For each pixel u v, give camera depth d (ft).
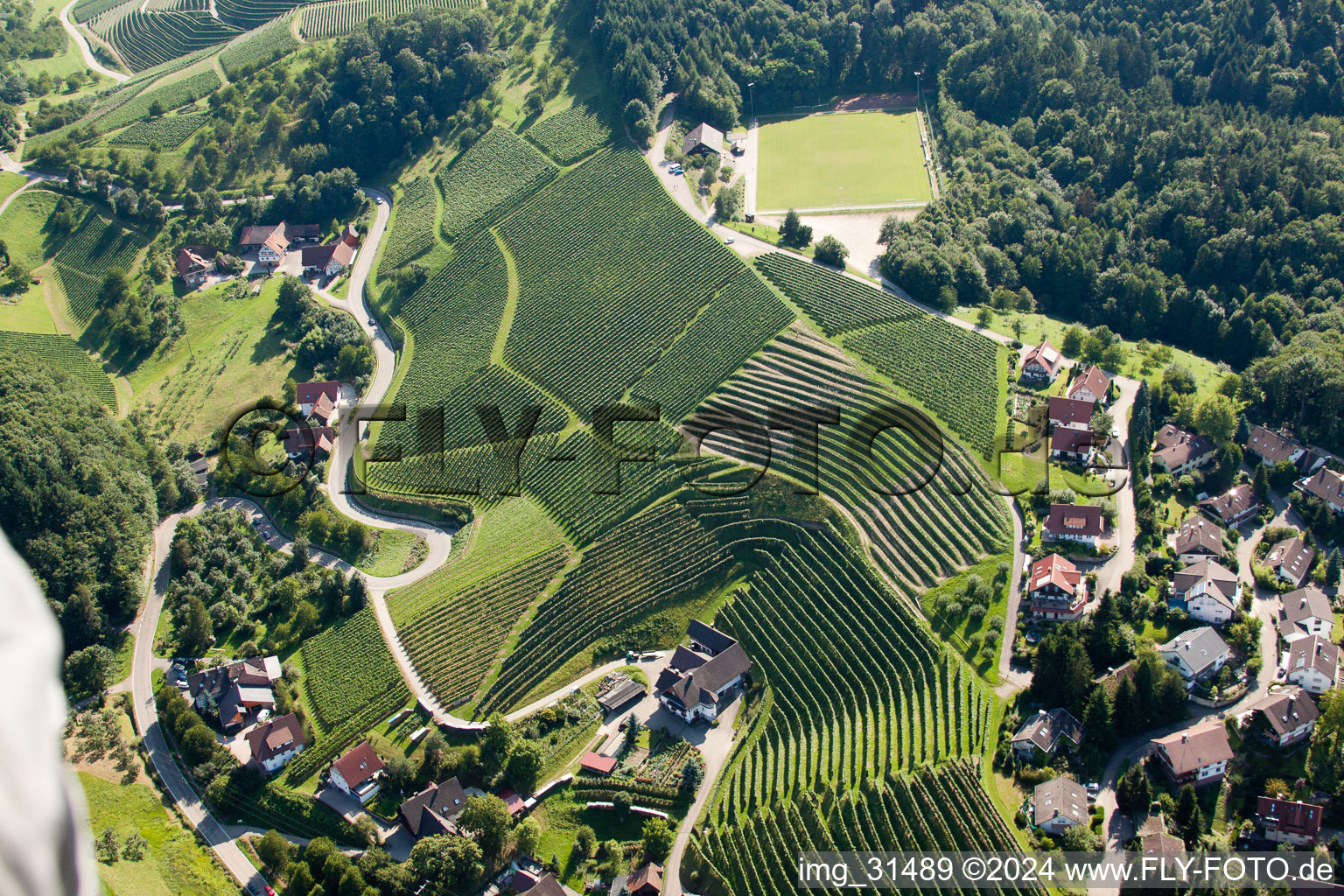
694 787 524.93
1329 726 492.95
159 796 565.53
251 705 598.34
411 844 521.65
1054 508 604.08
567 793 534.78
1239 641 542.16
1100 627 538.06
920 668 550.36
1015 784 486.79
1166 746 486.79
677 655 584.81
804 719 548.72
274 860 517.96
